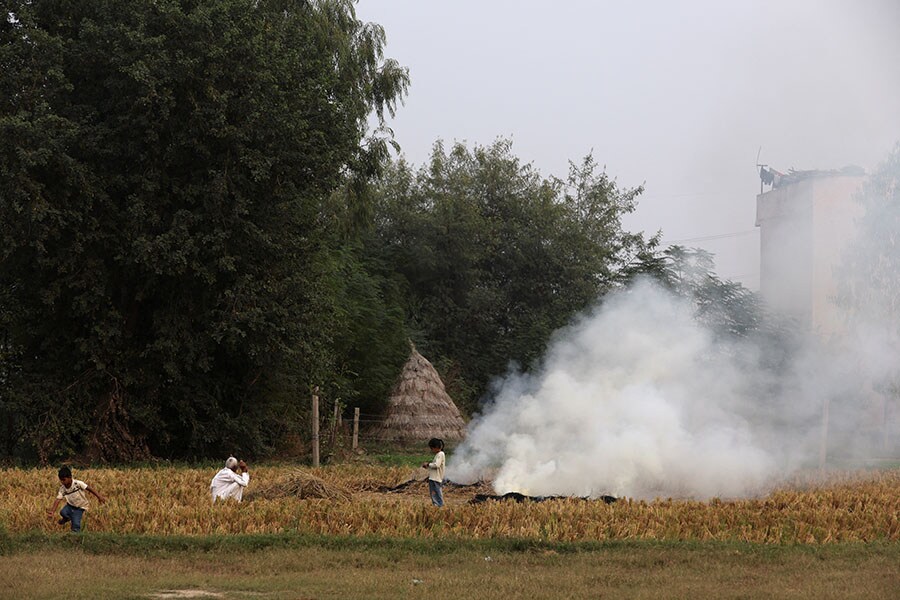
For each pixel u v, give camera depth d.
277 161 30.00
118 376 30.56
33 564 13.50
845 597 11.38
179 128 29.52
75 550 14.66
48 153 26.88
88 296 29.14
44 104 27.47
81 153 28.88
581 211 60.22
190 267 29.80
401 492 22.55
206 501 18.73
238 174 29.91
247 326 30.34
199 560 14.05
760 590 11.77
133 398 30.75
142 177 29.14
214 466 29.53
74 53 28.81
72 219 28.17
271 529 16.25
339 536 15.43
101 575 12.84
